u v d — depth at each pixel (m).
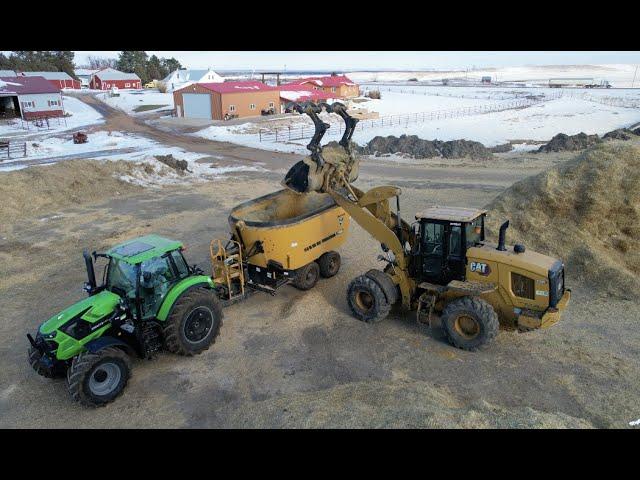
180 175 27.28
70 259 15.19
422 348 9.84
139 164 26.17
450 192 23.08
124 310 8.61
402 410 7.40
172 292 9.26
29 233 17.66
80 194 22.16
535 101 68.44
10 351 10.10
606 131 40.94
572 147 32.78
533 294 9.16
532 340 9.98
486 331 9.23
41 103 54.53
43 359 8.22
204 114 57.06
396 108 63.94
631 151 14.60
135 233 17.55
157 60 125.38
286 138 41.72
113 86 96.50
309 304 11.93
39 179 21.67
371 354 9.70
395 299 10.71
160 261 9.25
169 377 9.05
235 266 11.27
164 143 39.81
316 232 12.21
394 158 33.28
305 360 9.58
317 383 8.82
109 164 25.05
